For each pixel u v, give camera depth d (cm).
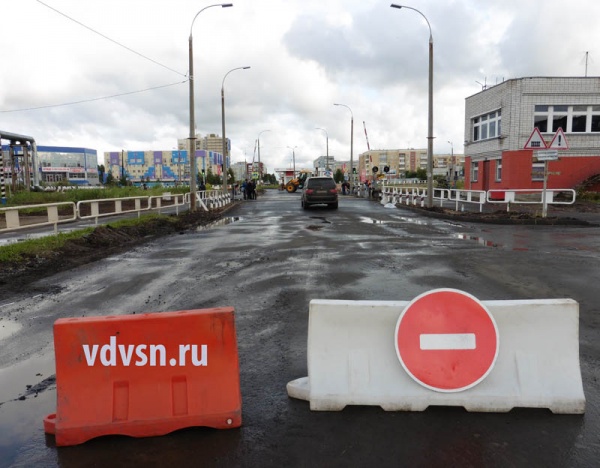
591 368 405
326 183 2702
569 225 1603
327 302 348
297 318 550
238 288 705
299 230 1546
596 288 688
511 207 2342
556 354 342
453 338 339
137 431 311
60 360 313
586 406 342
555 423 320
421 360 339
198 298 650
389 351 347
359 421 326
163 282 759
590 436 304
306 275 792
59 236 1183
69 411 309
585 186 2652
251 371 408
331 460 283
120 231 1381
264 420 329
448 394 337
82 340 315
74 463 286
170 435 313
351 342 349
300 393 358
